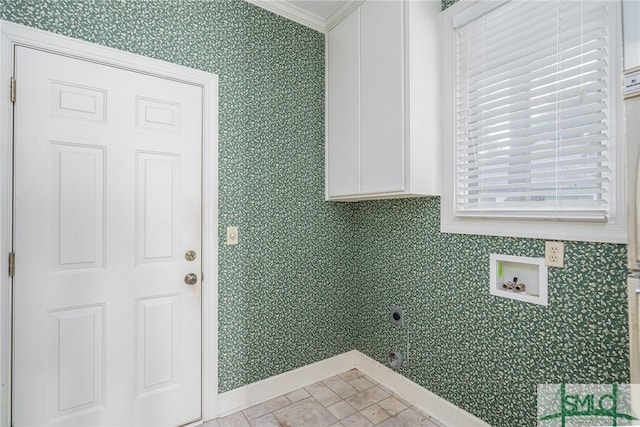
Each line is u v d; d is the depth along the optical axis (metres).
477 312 1.56
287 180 2.01
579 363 1.22
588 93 1.19
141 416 1.54
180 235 1.64
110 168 1.45
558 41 1.26
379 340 2.12
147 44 1.53
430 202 1.78
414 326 1.88
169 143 1.60
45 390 1.32
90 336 1.42
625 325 1.11
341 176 2.02
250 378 1.86
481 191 1.56
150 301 1.56
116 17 1.46
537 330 1.34
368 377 2.17
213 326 1.72
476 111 1.55
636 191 0.77
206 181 1.70
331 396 1.95
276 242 1.97
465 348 1.61
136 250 1.52
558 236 1.27
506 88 1.44
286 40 2.01
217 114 1.73
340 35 2.02
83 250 1.40
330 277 2.21
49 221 1.33
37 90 1.30
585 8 1.18
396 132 1.63
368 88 1.80
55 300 1.34
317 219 2.14
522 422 1.39
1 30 1.22
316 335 2.14
